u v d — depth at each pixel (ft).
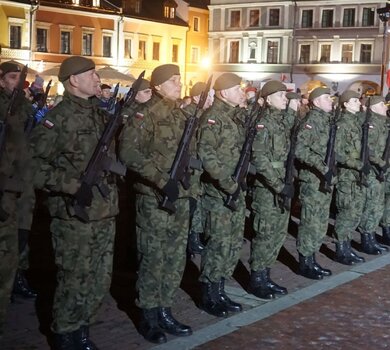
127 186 22.58
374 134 28.02
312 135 23.27
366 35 154.81
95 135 15.43
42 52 137.69
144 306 17.42
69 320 15.62
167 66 17.28
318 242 24.21
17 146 13.94
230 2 173.37
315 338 18.06
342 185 26.23
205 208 19.69
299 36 163.63
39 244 27.30
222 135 19.01
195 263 25.76
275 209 21.43
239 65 172.96
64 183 14.93
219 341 17.42
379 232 33.06
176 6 174.60
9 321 18.39
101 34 151.23
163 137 16.89
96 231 15.55
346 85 158.20
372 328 19.06
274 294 21.53
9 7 129.90
